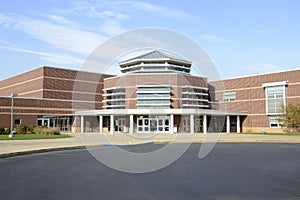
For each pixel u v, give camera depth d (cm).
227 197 657
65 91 5128
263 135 3538
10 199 633
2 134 3316
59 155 1484
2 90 6338
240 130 4719
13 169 1048
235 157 1428
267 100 4388
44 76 4922
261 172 994
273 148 1930
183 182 822
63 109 4547
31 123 4216
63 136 2881
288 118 3903
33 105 4259
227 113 4334
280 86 4244
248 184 796
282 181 838
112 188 742
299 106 3891
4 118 3975
